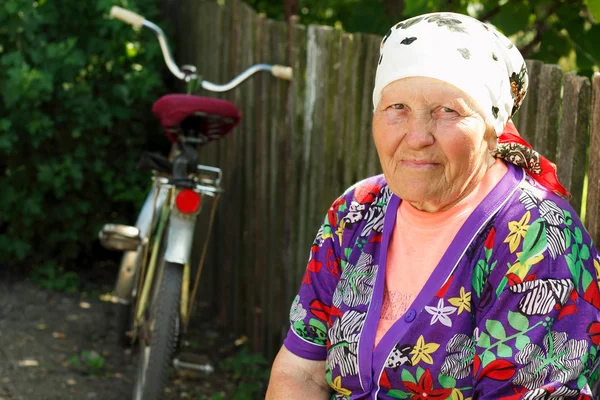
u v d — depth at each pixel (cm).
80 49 491
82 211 506
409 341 163
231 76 447
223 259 459
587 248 161
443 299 162
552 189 174
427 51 159
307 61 361
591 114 226
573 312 154
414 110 161
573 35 329
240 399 364
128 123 518
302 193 371
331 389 190
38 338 424
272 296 403
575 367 151
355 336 172
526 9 330
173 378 390
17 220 496
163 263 328
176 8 540
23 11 461
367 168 325
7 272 512
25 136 483
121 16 382
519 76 170
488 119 163
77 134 482
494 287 159
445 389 162
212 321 467
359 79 329
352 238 182
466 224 164
